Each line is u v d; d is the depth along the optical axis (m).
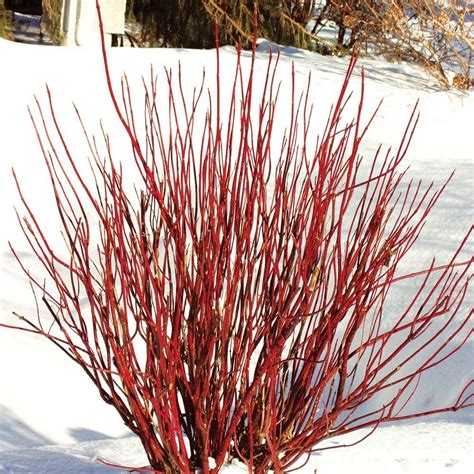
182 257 2.47
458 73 11.79
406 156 8.77
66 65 9.45
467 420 3.55
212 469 2.51
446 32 11.18
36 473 2.97
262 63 10.73
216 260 2.46
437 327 5.01
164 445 2.46
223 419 2.51
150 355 2.46
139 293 2.37
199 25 14.94
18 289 6.54
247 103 2.41
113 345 2.36
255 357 4.59
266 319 2.49
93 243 7.37
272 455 2.41
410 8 11.90
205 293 2.43
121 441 3.42
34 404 4.81
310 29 15.74
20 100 8.70
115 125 8.73
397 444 3.19
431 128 9.73
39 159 8.17
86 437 4.60
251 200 2.43
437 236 6.44
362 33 12.48
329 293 5.21
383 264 2.49
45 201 7.84
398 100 10.39
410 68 12.01
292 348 2.56
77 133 8.54
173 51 10.59
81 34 11.09
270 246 2.48
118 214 2.46
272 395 2.39
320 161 2.50
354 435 3.33
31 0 16.20
